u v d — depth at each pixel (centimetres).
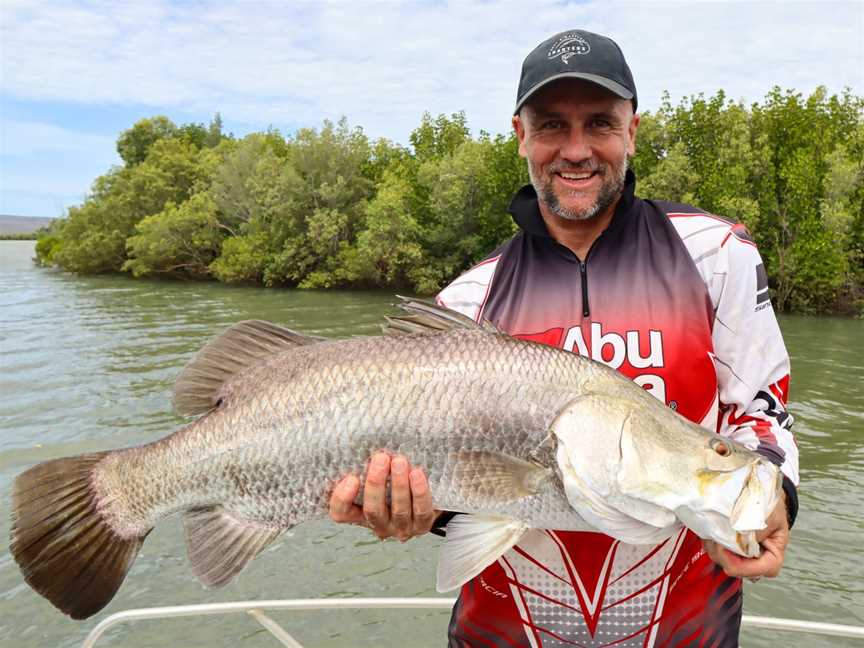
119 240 4988
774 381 239
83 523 248
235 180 4475
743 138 3033
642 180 3139
